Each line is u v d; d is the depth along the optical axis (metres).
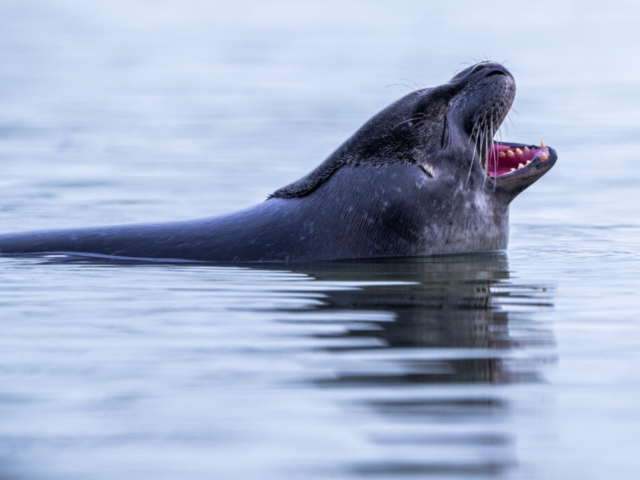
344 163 34.34
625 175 58.62
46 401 18.06
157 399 18.14
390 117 33.81
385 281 29.52
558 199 51.28
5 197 51.22
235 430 16.62
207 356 20.91
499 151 35.00
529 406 17.78
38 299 27.05
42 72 131.88
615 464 15.32
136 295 27.58
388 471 15.04
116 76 128.25
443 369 19.94
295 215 34.41
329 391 18.55
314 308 25.70
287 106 96.06
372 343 21.95
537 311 25.25
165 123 85.50
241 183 56.09
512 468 15.17
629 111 89.44
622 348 21.48
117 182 56.53
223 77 125.56
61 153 68.75
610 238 39.72
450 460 15.44
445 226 33.81
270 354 21.05
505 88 33.00
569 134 76.75
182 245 34.47
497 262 33.25
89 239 35.59
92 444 16.06
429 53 147.50
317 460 15.42
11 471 15.04
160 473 14.96
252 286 28.81
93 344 21.97
